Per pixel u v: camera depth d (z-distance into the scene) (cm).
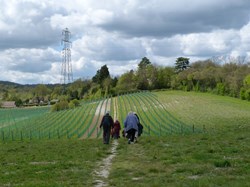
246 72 13912
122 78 18638
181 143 2481
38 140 4269
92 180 1356
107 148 2530
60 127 7412
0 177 1492
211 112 9194
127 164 1705
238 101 12581
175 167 1531
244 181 1136
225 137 2694
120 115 9156
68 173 1509
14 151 2611
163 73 19138
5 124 8850
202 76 16412
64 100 12912
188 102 12056
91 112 9956
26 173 1574
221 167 1449
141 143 2670
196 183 1142
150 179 1296
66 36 17300
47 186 1230
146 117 8369
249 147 1986
